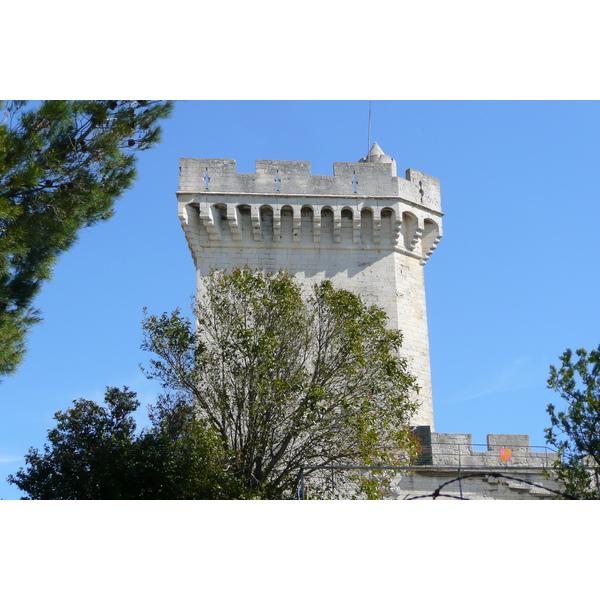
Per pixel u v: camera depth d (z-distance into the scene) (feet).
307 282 129.49
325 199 131.95
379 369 104.88
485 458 112.27
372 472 98.53
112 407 114.01
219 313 106.32
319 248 131.54
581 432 89.25
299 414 96.53
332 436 99.04
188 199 129.90
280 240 131.03
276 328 104.12
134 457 98.58
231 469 96.12
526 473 111.45
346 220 132.98
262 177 131.85
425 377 129.18
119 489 97.76
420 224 135.33
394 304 129.80
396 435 101.14
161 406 102.58
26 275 80.48
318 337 107.24
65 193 77.20
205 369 102.78
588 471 91.25
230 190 130.72
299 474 94.68
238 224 130.31
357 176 133.90
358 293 129.70
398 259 132.98
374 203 132.77
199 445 95.14
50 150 74.90
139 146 82.33
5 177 72.13
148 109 82.64
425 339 131.95
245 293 106.73
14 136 72.43
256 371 99.09
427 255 136.98
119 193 81.87
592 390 90.74
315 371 103.91
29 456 110.01
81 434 109.81
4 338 71.77
